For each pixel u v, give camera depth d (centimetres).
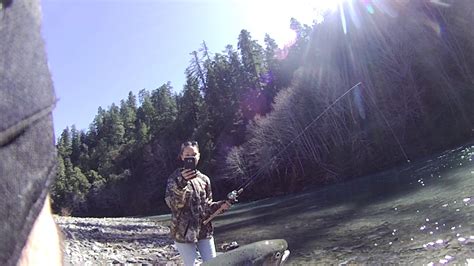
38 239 58
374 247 645
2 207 47
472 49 3138
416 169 1880
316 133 3772
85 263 905
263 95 5766
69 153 9588
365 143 3338
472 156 1605
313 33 4984
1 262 47
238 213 2156
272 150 3938
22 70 54
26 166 51
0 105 49
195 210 414
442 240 582
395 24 3609
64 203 7044
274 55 6781
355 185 2188
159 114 8694
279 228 1127
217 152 5438
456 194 894
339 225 928
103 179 7475
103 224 2169
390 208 975
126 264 874
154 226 2077
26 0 59
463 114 2934
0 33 52
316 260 651
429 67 3262
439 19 3406
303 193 2969
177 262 835
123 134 9244
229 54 7638
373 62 3609
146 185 6681
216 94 6931
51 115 58
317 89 3897
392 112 3297
